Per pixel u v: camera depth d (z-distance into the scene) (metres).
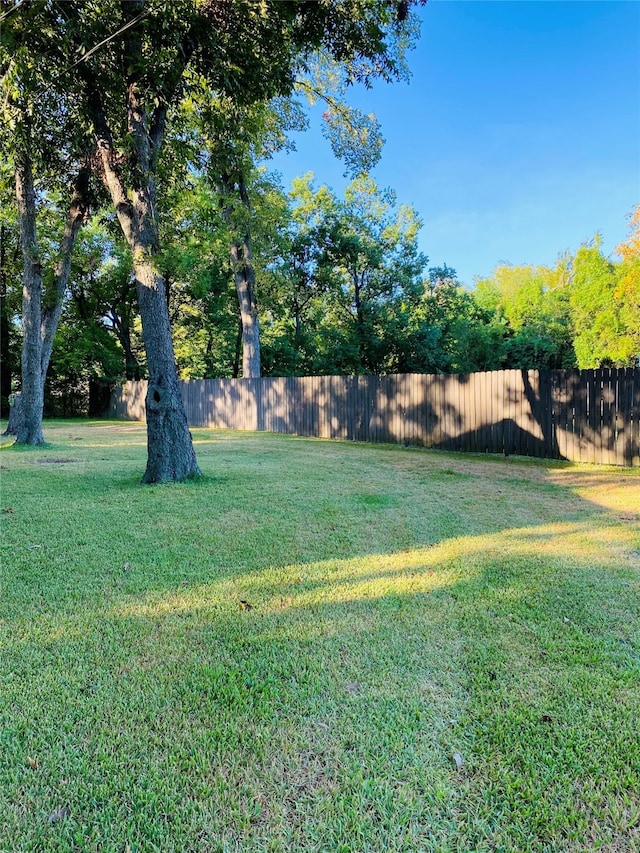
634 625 2.39
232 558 3.33
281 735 1.62
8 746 1.56
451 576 3.03
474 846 1.24
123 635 2.29
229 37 4.89
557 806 1.35
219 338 22.83
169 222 8.76
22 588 2.81
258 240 14.41
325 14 5.05
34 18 4.34
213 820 1.30
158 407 5.77
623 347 21.16
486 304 33.81
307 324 23.00
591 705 1.78
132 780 1.43
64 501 4.76
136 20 4.44
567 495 5.45
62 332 19.80
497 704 1.78
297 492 5.32
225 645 2.20
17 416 10.88
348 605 2.62
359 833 1.26
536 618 2.46
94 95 5.32
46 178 8.50
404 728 1.65
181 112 6.60
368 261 20.80
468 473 6.87
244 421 14.45
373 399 10.92
